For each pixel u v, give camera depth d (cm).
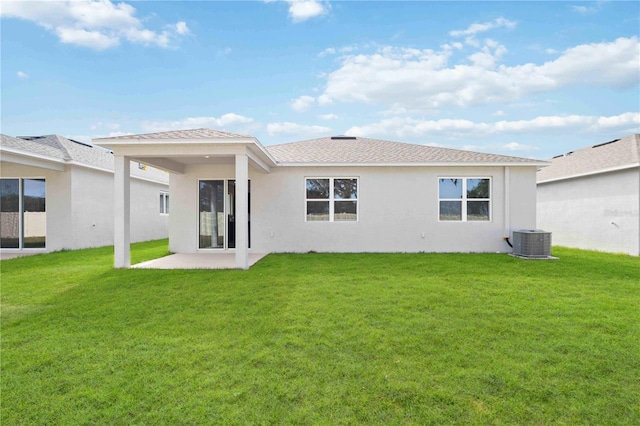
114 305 545
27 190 1282
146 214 1814
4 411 275
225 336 421
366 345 394
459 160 1168
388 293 608
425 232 1191
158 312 512
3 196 1284
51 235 1270
